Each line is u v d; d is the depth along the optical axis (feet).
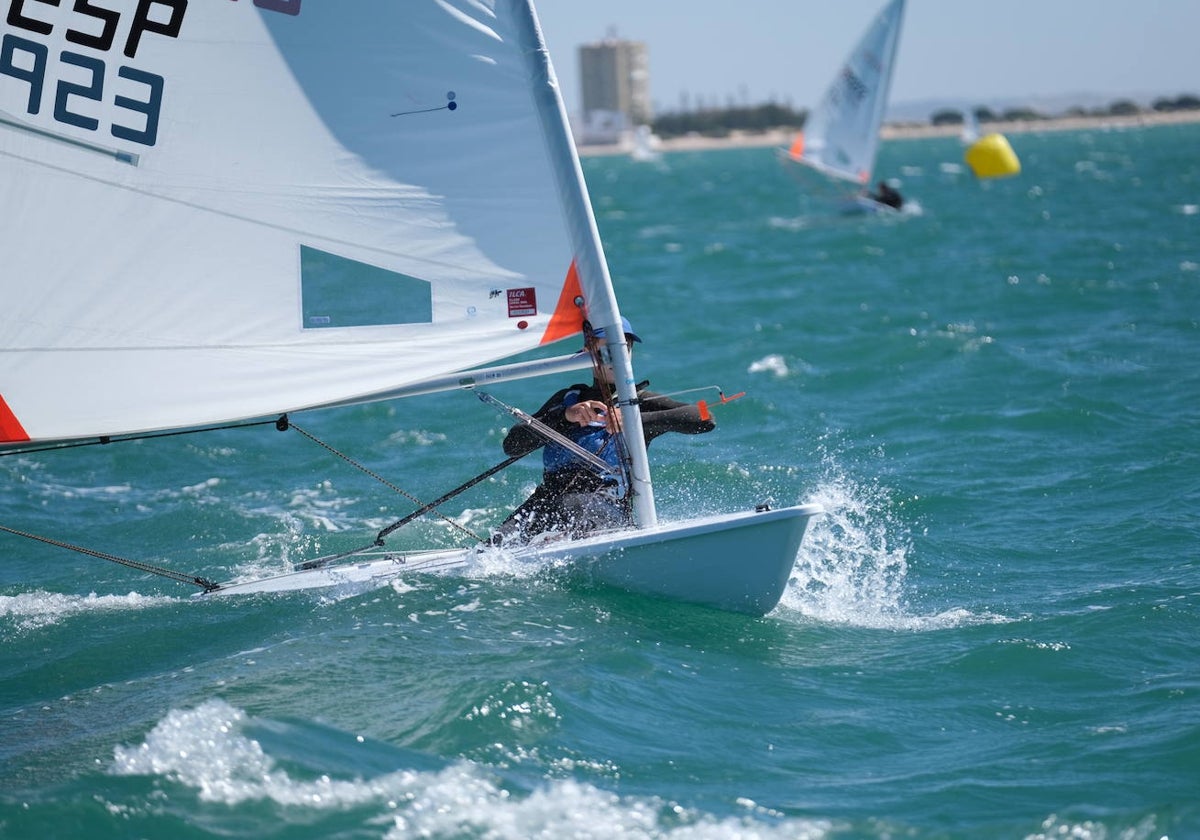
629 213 654.53
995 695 70.79
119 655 79.20
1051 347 190.70
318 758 60.54
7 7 72.64
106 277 76.38
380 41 76.74
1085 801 57.67
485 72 77.61
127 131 75.20
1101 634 79.36
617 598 83.25
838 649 78.38
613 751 62.54
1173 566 93.97
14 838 53.88
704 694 70.18
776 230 468.75
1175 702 68.49
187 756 60.44
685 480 125.49
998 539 103.76
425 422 158.30
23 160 74.23
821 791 59.16
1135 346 187.42
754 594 82.69
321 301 78.54
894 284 277.44
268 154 76.89
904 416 151.23
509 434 86.48
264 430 156.15
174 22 74.69
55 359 76.48
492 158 78.38
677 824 55.62
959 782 59.82
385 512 118.32
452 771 59.57
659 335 220.43
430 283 79.20
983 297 248.11
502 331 80.07
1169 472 120.26
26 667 78.28
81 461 141.79
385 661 73.10
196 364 77.97
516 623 78.74
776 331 217.15
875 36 481.05
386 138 77.71
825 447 139.03
